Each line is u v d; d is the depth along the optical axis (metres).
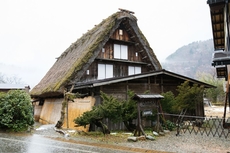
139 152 5.87
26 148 6.03
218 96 33.41
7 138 7.48
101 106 7.95
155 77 11.95
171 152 5.82
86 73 13.03
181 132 9.08
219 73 14.48
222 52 5.64
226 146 6.61
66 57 17.81
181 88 10.50
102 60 13.93
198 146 6.58
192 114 12.28
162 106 9.66
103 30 13.37
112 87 10.19
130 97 8.56
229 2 7.13
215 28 10.12
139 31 14.86
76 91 11.84
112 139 7.56
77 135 8.30
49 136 8.11
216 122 12.31
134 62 15.17
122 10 14.41
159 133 8.39
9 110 8.84
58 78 13.23
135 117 8.56
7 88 22.19
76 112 10.67
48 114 14.15
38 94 14.81
